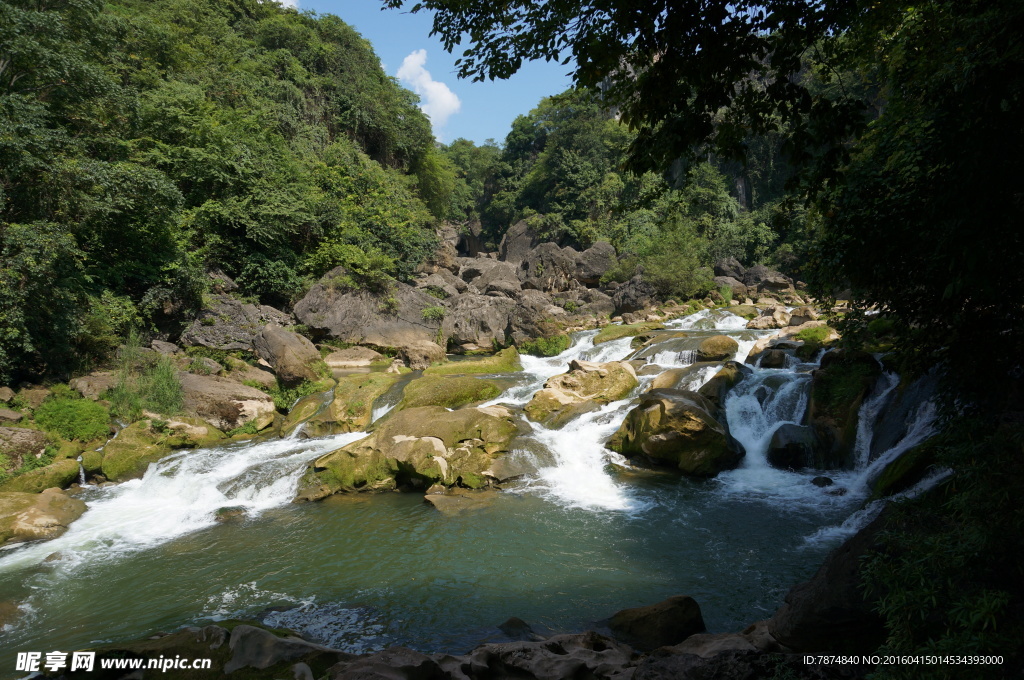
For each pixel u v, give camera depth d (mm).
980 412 4801
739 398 14984
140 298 20719
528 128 70312
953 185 3529
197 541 10375
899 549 4016
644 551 9297
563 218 55531
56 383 15695
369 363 26266
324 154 37062
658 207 48625
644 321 32250
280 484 12766
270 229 26672
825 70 5328
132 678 5051
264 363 21688
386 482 12945
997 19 3379
